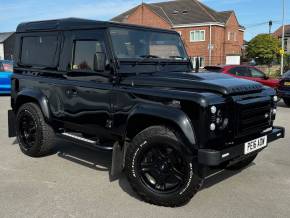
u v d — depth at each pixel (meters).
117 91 4.83
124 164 4.82
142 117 4.52
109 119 4.97
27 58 6.43
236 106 4.34
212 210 4.36
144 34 5.34
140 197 4.64
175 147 4.22
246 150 4.52
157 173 4.45
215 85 4.34
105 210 4.33
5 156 6.39
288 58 48.19
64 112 5.65
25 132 6.45
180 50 5.85
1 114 10.78
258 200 4.66
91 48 5.20
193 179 4.21
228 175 5.55
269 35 50.28
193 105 4.12
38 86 6.12
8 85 15.27
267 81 13.62
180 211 4.31
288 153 6.79
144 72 5.12
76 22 5.48
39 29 6.17
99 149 5.07
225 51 48.06
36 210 4.30
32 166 5.86
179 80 4.57
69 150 6.75
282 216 4.23
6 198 4.62
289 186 5.15
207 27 45.66
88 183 5.16
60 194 4.77
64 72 5.64
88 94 5.21
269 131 5.05
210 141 4.15
